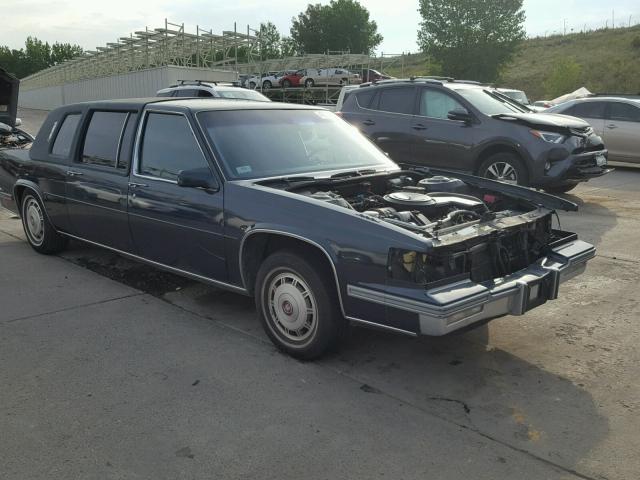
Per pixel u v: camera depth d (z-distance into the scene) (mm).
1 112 13023
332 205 3701
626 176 12844
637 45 48844
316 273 3666
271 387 3549
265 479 2686
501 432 3080
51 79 52406
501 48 44406
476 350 4078
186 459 2838
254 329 4438
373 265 3396
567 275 4004
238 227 4043
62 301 5008
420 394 3479
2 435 3035
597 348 4102
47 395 3447
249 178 4258
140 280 5562
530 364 3869
